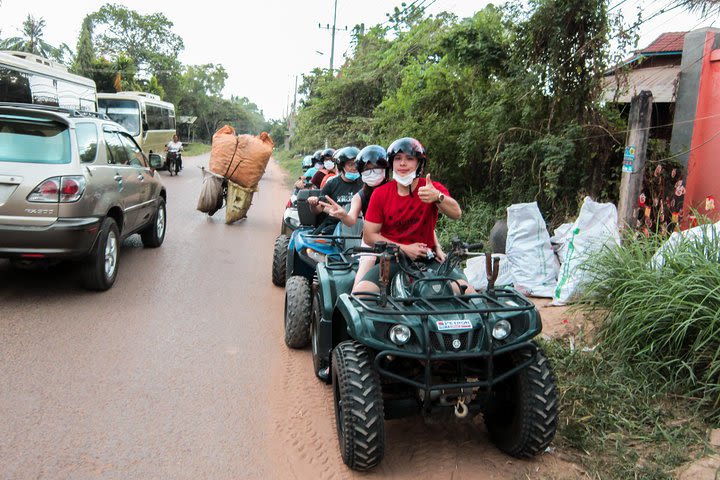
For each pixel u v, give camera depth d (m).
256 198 18.25
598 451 3.55
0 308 5.91
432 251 3.98
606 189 8.04
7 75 12.54
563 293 5.88
